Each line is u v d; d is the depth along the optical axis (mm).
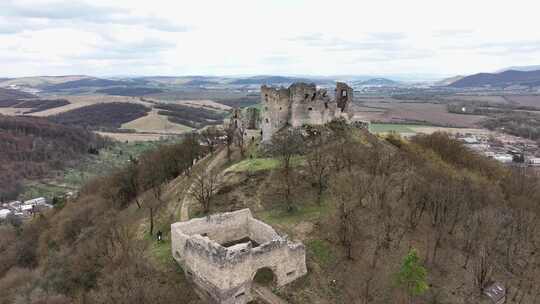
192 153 101938
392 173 68625
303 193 65562
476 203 64062
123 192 92250
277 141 81812
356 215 55375
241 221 55125
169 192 81000
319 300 44031
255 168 72375
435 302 45375
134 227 65188
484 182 79312
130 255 51125
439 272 49844
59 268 57125
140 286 41625
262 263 43406
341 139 83000
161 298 41031
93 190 101438
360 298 44469
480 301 46188
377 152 74062
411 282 42406
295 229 55312
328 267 48719
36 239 83562
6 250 82938
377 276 47656
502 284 49812
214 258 40719
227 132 103438
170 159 99750
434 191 59000
